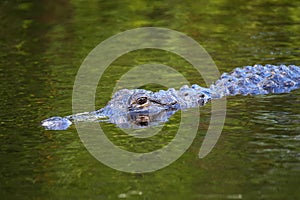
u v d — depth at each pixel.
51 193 19.97
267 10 49.78
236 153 22.97
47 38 44.81
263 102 29.55
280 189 19.72
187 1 54.03
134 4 53.72
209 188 20.03
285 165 21.62
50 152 23.48
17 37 45.41
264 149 23.19
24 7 53.59
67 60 38.91
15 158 22.94
